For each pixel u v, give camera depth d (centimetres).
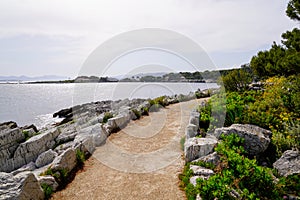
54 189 417
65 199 391
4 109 2419
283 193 345
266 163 461
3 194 318
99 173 491
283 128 555
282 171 402
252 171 357
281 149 482
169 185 425
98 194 406
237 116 652
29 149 663
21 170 552
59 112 1894
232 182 344
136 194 402
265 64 1188
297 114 597
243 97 854
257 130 534
